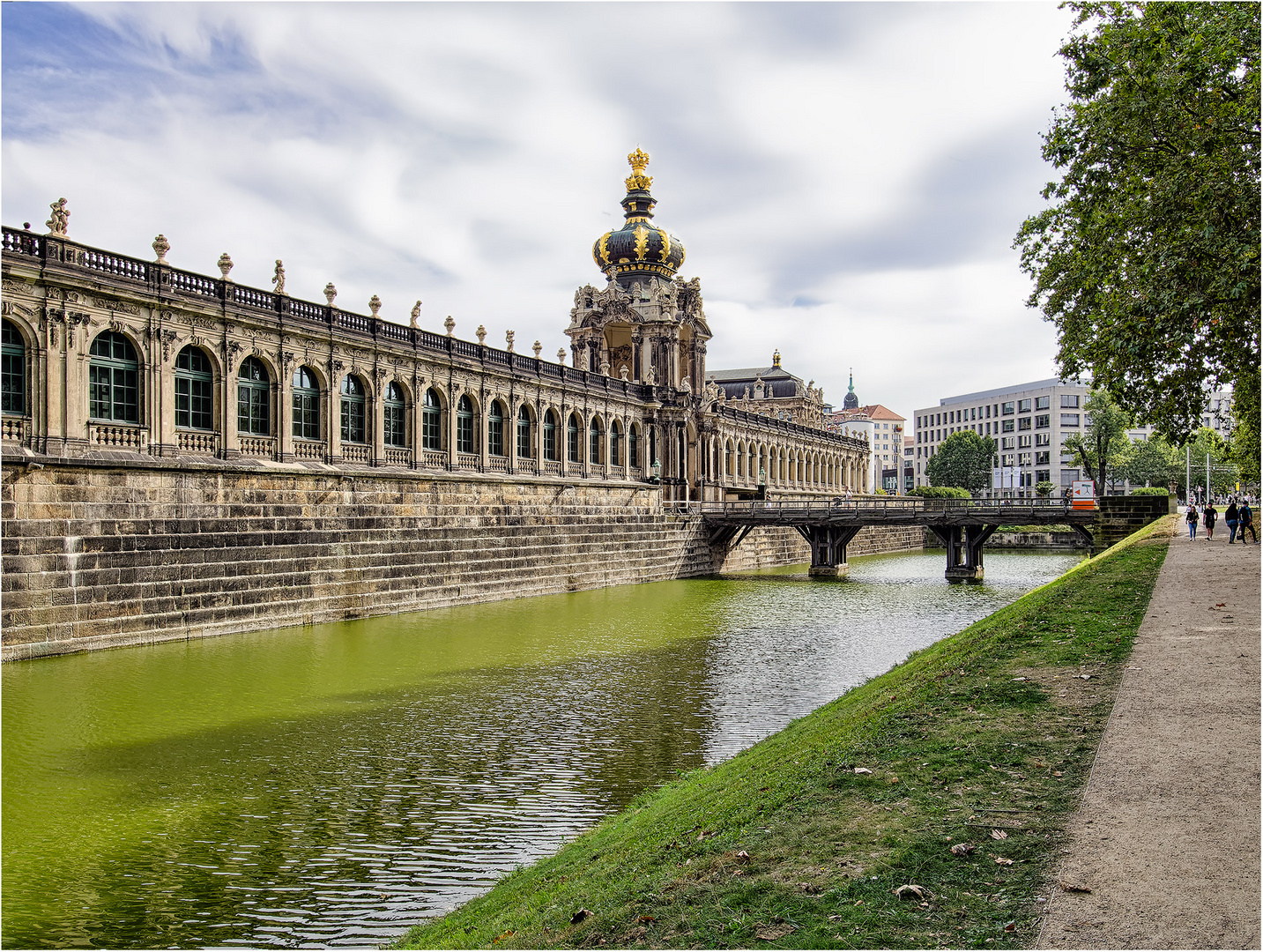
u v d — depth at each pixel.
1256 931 7.18
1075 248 32.41
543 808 18.28
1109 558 34.53
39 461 31.16
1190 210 24.44
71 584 32.19
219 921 13.71
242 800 18.72
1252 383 28.36
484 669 31.62
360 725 24.23
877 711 15.68
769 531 89.38
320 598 42.28
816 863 9.34
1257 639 16.89
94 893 14.62
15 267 31.66
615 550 64.81
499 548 54.12
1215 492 134.75
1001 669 16.23
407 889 14.76
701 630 41.12
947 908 8.06
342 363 46.34
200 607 36.75
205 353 39.62
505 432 59.97
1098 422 116.38
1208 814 9.41
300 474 41.56
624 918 9.29
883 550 109.94
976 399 191.25
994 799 10.34
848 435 131.50
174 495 36.00
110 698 26.50
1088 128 29.09
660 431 80.56
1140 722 12.43
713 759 21.30
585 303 88.56
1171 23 26.78
